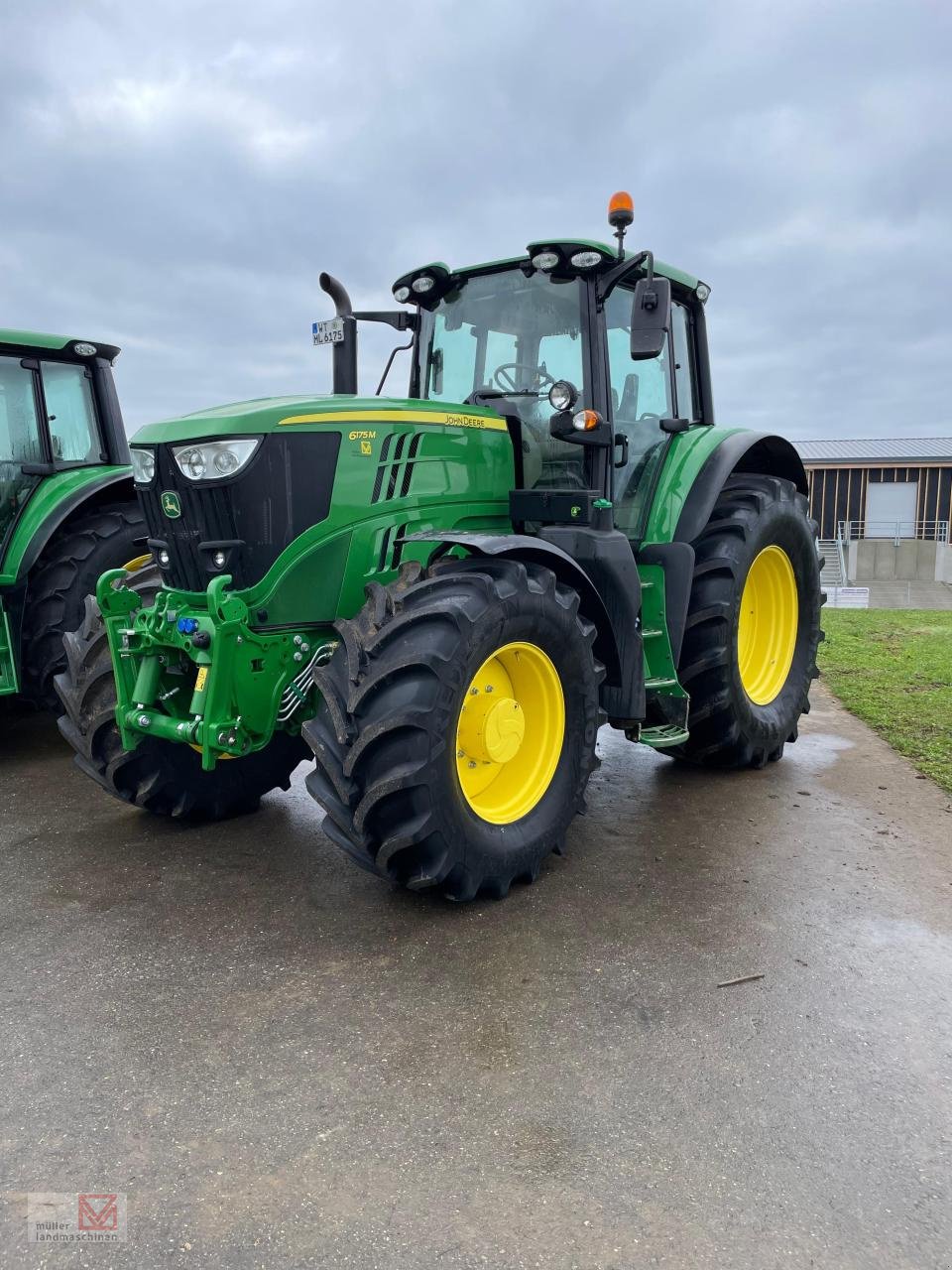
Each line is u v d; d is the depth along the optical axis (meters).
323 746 2.91
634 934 2.97
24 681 5.15
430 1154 1.99
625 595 3.71
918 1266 1.71
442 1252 1.73
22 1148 2.00
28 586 5.09
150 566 3.70
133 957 2.82
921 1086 2.22
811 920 3.07
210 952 2.86
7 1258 1.71
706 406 4.87
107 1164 1.96
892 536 27.08
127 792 3.73
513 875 3.20
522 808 3.31
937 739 5.37
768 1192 1.88
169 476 3.16
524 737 3.40
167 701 3.40
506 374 4.04
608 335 3.97
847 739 5.47
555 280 3.87
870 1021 2.49
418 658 2.82
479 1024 2.46
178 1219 1.81
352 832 2.92
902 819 4.07
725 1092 2.19
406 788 2.80
